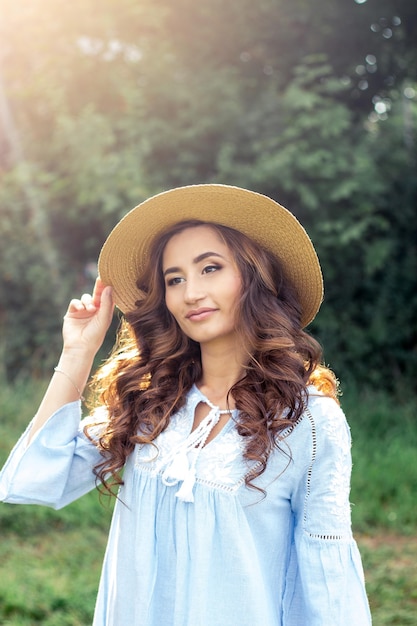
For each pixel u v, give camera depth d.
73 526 5.12
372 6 7.43
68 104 7.81
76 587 4.13
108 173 7.16
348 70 7.71
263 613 1.73
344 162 7.01
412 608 4.02
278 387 1.85
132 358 2.13
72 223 7.66
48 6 7.71
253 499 1.79
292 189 7.19
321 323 7.31
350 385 7.23
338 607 1.74
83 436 2.02
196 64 7.69
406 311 7.48
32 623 3.80
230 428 1.86
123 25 7.66
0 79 8.03
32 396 7.02
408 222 7.59
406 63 7.74
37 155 7.80
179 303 1.94
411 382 7.49
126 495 1.90
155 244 2.07
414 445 6.42
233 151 7.24
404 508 5.36
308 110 7.14
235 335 1.96
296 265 2.04
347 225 7.17
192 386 2.02
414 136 7.92
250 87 7.66
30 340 7.73
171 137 7.41
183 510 1.80
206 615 1.73
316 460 1.81
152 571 1.79
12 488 1.88
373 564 4.57
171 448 1.88
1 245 7.69
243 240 1.96
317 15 7.45
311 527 1.79
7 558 4.65
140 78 7.69
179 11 7.66
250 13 7.51
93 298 2.13
